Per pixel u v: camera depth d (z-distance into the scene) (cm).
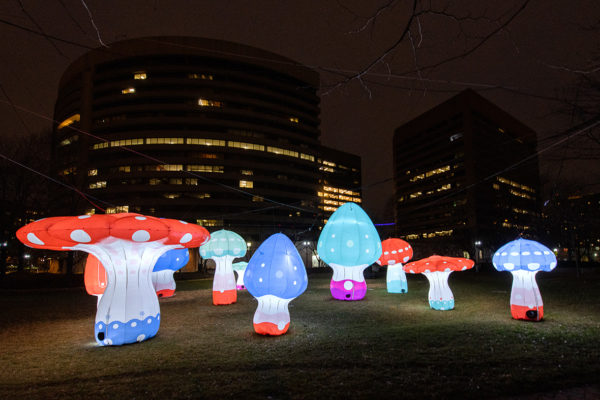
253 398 419
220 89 5819
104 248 675
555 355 572
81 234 622
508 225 3447
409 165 8012
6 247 2453
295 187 6259
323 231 1413
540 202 2352
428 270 1080
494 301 1268
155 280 1569
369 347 633
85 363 571
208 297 1556
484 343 651
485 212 6209
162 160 5334
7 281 2253
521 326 809
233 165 5659
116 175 5262
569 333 730
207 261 4528
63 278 2388
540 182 2012
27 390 459
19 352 648
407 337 703
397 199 8344
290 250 798
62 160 2559
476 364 530
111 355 615
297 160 6297
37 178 2331
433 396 419
